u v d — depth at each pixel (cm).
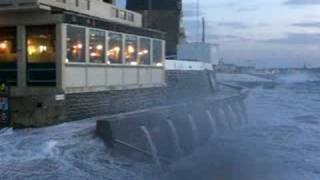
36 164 1416
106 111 2197
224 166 2153
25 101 1791
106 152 1566
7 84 2028
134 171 1583
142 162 1698
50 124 1823
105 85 2195
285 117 4712
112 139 1590
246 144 2827
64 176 1378
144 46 2561
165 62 3075
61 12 1923
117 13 2559
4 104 1802
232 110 3706
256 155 2495
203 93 3959
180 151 2169
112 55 2253
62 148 1518
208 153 2419
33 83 1986
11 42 2033
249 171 2111
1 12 1966
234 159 2330
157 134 1938
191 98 3303
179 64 3434
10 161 1425
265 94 8106
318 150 2714
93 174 1440
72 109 1961
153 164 1745
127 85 2391
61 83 1917
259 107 5656
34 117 1784
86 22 2045
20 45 1998
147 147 1797
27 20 1967
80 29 2014
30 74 1992
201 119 2711
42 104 1795
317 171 2173
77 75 2002
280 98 7406
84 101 2041
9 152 1478
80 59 2020
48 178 1351
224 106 3441
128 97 2398
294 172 2138
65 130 1703
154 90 2683
